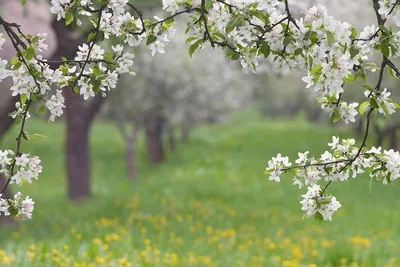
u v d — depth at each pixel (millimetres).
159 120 31781
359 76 3107
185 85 25172
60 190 26172
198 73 26062
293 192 20062
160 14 11766
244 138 44250
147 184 23359
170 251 9625
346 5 15312
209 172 27656
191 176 26281
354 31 2984
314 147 36500
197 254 9695
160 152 33875
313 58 3023
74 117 19469
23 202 3602
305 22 3023
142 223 12898
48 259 7609
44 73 3393
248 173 26625
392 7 2984
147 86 23172
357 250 9273
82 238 10711
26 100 3508
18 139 3533
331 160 3504
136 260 8195
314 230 12891
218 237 11531
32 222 13984
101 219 13102
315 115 54188
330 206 3396
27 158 3521
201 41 3297
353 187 21266
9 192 14523
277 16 3080
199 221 13477
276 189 20781
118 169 33125
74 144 19594
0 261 7352
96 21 3381
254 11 3041
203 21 3275
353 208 17156
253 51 3160
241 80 29688
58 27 13938
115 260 7887
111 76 3400
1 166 3568
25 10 12195
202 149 38406
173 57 24141
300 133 44375
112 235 10367
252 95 35938
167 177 27328
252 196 19156
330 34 2889
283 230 12930
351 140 3537
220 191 19766
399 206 17922
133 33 3355
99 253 8414
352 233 12312
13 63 3352
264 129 50406
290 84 29359
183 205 16266
